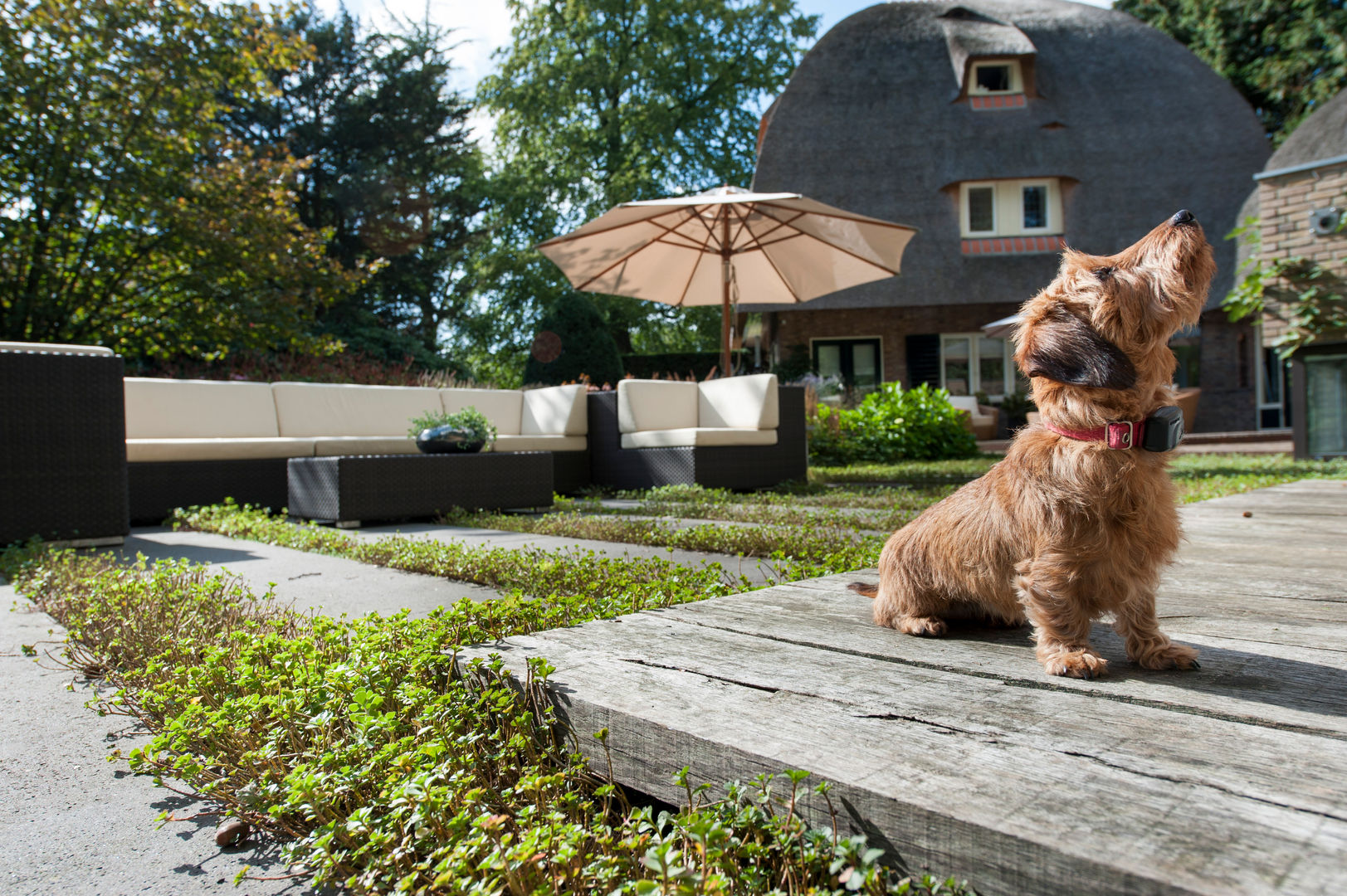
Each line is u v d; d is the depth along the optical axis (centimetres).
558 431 849
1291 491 570
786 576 309
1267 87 2169
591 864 112
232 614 265
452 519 581
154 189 1076
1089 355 146
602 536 475
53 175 1031
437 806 124
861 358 1873
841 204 1823
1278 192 907
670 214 943
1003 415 1786
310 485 580
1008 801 102
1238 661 161
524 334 2622
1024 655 168
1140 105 1880
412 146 2494
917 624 187
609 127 2564
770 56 2664
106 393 473
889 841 105
